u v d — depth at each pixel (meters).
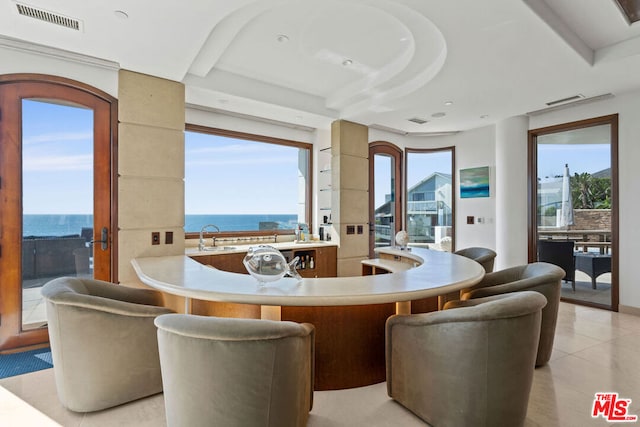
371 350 2.12
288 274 2.14
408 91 3.70
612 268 3.99
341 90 4.29
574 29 2.71
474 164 5.57
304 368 1.55
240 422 1.33
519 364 1.65
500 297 1.93
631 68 3.09
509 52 2.77
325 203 5.49
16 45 2.72
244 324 1.31
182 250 3.42
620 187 3.92
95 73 3.03
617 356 2.74
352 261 4.98
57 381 1.93
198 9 2.20
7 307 2.76
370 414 1.90
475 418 1.63
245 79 3.85
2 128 2.73
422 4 2.15
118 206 3.10
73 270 2.99
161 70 3.14
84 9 2.19
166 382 1.42
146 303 2.39
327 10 2.54
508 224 4.82
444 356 1.70
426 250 3.76
